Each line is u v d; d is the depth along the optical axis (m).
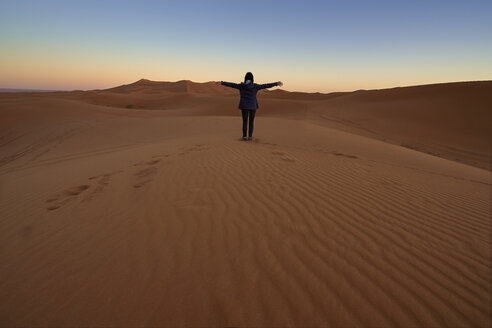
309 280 1.93
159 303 1.72
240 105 7.90
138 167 5.10
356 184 4.27
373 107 37.00
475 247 2.52
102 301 1.75
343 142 9.75
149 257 2.19
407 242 2.53
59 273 2.04
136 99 75.31
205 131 13.28
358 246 2.40
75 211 3.17
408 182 4.77
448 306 1.75
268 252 2.26
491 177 7.14
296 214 2.99
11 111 22.73
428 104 34.56
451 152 18.45
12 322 1.62
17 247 2.45
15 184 4.73
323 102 48.34
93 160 6.80
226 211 3.02
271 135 10.04
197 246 2.34
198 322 1.58
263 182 4.04
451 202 3.82
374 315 1.65
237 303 1.72
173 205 3.19
